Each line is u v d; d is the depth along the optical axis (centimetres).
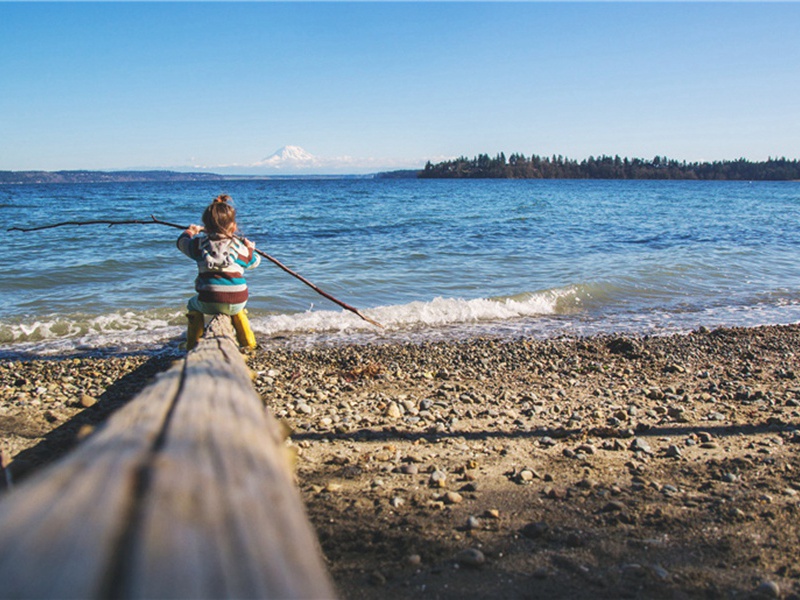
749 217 3391
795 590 279
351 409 574
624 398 623
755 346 868
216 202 557
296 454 454
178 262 1466
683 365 770
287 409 565
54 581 73
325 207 3869
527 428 523
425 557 302
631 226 2658
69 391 636
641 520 344
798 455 455
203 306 554
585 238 2147
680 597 272
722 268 1552
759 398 614
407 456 449
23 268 1355
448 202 4684
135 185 11994
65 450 466
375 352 814
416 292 1232
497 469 427
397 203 4469
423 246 1834
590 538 323
